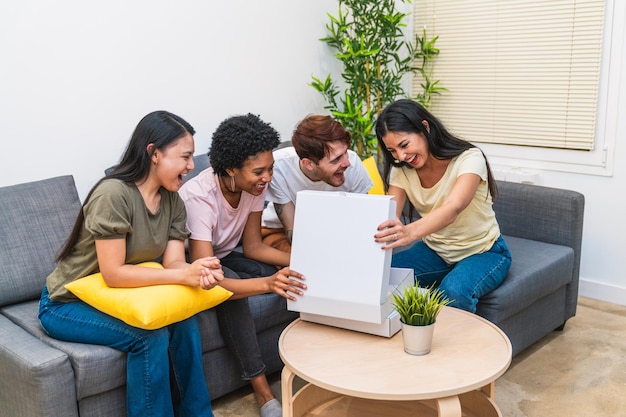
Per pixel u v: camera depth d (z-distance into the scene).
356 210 1.80
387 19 3.27
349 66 3.35
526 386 2.36
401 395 1.51
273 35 3.16
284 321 2.35
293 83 3.30
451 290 2.21
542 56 3.20
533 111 3.29
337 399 2.04
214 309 2.15
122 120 2.66
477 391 1.91
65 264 1.98
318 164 2.13
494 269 2.31
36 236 2.22
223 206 2.21
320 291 1.84
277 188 2.34
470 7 3.43
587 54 3.04
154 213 1.97
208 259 1.88
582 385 2.35
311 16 3.32
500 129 3.44
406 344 1.72
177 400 2.06
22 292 2.16
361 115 3.33
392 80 3.40
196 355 1.98
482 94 3.47
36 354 1.77
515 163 3.42
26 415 1.80
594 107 3.06
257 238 2.37
